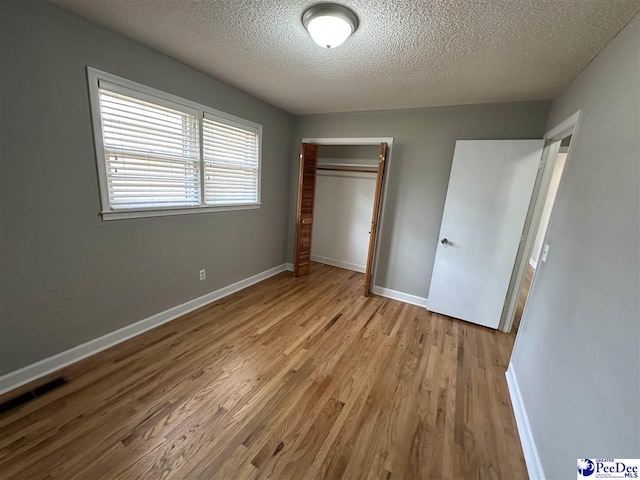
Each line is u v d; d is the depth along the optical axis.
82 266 1.89
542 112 2.47
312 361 2.13
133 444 1.37
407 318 2.94
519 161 2.51
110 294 2.09
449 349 2.41
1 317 1.57
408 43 1.67
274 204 3.78
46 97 1.58
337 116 3.50
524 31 1.46
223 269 3.12
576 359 1.21
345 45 1.74
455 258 2.90
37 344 1.74
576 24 1.35
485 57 1.78
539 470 1.29
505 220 2.63
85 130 1.77
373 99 2.82
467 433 1.57
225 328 2.51
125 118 1.98
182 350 2.15
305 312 2.93
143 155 2.13
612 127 1.27
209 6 1.46
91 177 1.85
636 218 0.97
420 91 2.48
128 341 2.21
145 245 2.27
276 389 1.81
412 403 1.77
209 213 2.80
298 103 3.19
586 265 1.28
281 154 3.72
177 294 2.63
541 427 1.39
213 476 1.25
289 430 1.51
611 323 1.01
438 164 2.98
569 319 1.35
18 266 1.60
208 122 2.60
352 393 1.82
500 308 2.75
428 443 1.49
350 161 4.37
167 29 1.73
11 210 1.53
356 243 4.49
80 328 1.94
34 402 1.57
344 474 1.30
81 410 1.54
